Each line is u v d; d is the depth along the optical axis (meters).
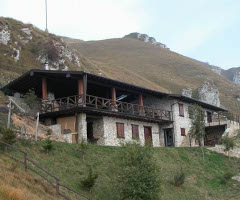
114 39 173.50
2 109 20.73
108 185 18.33
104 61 120.69
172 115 36.09
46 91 28.25
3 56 48.81
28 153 17.88
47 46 58.56
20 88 32.28
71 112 26.23
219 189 24.53
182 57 154.62
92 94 34.31
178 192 21.97
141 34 199.25
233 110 98.62
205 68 137.25
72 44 154.38
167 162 26.70
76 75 26.92
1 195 11.25
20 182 13.46
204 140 41.12
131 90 32.50
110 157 22.48
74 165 19.28
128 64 124.00
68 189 15.87
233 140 33.56
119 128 29.59
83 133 25.67
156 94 35.50
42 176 14.51
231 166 29.52
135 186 16.11
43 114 27.08
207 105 42.19
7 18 62.44
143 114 33.41
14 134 17.98
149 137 33.38
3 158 15.42
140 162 16.97
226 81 128.62
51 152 19.44
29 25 64.31
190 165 27.73
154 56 143.50
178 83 108.44
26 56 54.34
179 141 35.84
